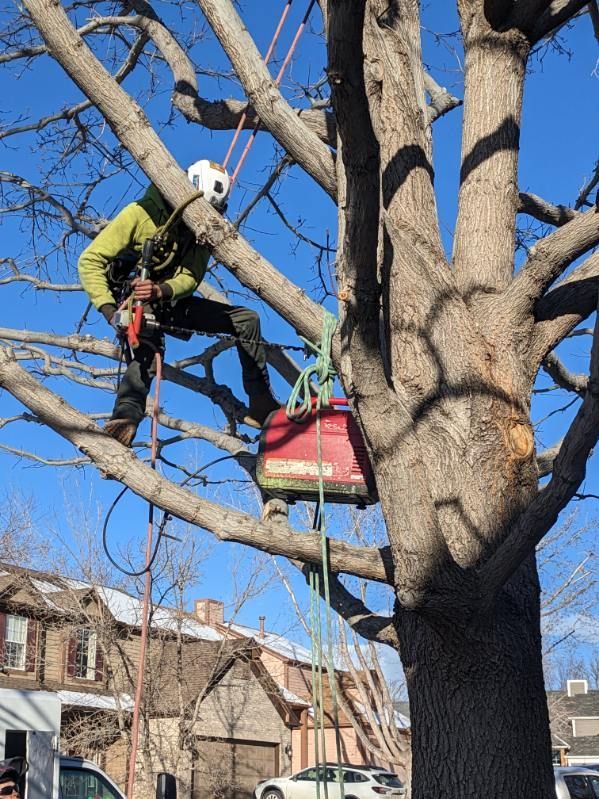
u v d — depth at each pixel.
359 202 3.49
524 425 4.56
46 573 20.69
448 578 3.81
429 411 4.55
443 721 4.19
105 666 20.42
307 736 26.34
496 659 4.15
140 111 4.77
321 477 4.53
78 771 7.73
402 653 4.48
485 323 4.69
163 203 4.84
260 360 5.12
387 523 3.94
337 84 3.22
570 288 4.78
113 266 4.86
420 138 4.95
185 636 21.81
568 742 37.03
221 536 4.41
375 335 3.73
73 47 4.70
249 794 24.53
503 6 5.13
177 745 20.14
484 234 4.96
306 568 5.00
